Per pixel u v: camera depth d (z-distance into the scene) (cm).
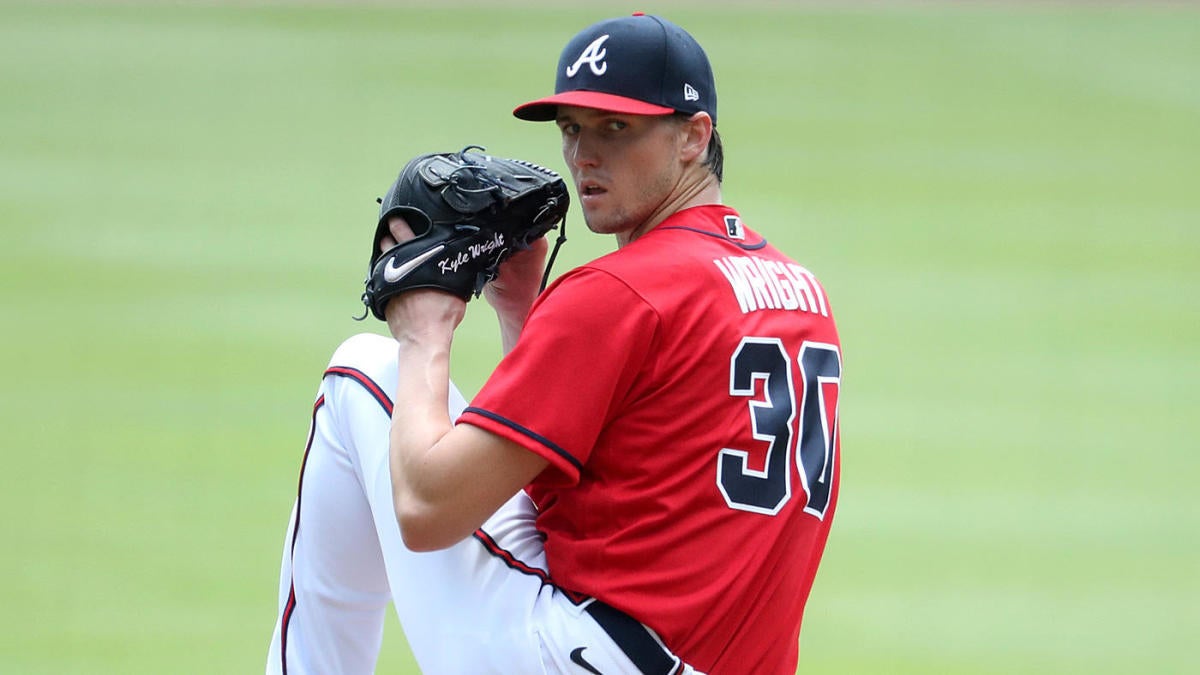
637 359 924
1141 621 2319
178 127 7138
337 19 10444
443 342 970
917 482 3017
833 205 6050
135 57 8806
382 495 978
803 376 990
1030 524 2786
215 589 2308
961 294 4781
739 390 949
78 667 1969
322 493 1024
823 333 1027
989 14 11450
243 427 3175
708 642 945
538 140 6956
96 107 7500
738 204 5978
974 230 5738
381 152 6762
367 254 4959
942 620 2306
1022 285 4934
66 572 2358
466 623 968
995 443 3297
